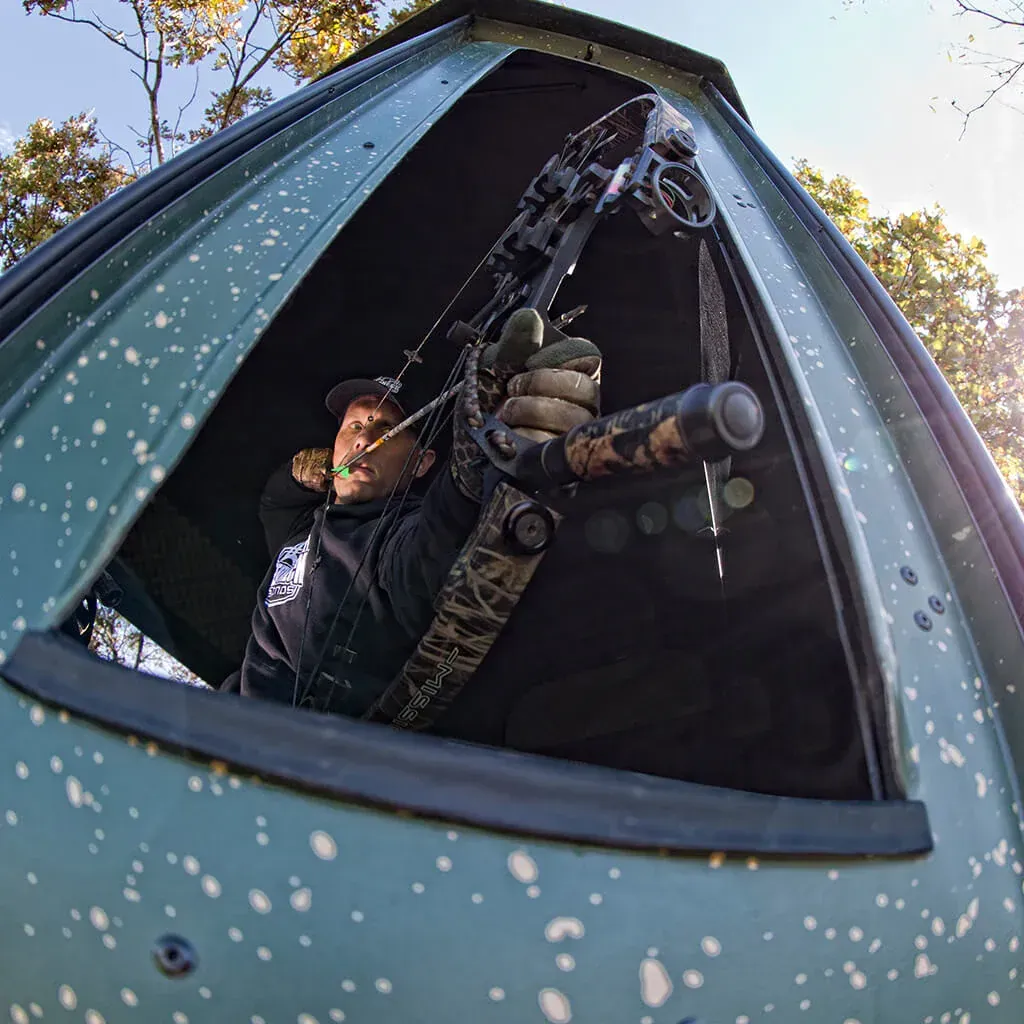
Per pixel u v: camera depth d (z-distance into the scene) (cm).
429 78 238
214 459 288
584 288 285
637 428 115
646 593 238
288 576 212
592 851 109
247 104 830
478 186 301
